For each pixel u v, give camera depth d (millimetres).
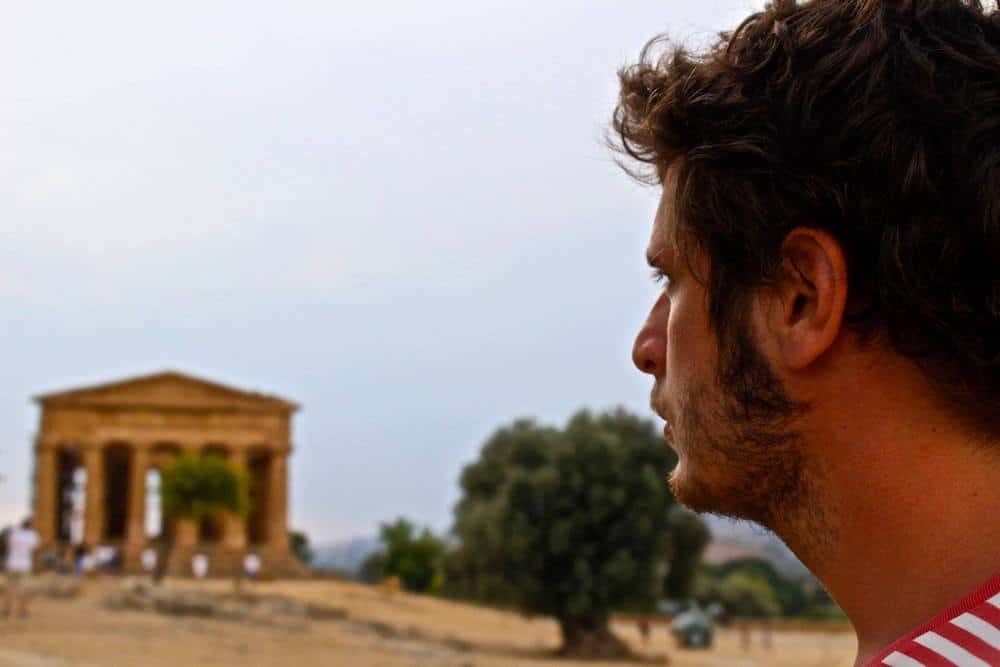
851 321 1234
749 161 1276
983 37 1229
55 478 101375
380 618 69250
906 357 1216
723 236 1299
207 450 105062
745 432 1299
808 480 1280
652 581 52500
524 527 51844
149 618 47188
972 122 1183
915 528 1204
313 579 100438
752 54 1327
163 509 78312
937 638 1062
